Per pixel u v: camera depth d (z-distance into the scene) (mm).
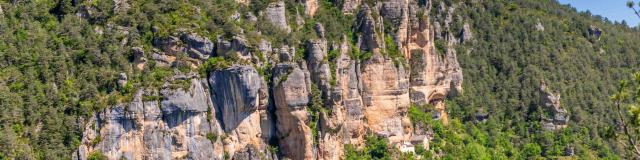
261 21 121188
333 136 119062
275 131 118062
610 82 173375
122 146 101438
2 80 96875
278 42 118250
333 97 118750
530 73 162000
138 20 110500
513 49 171625
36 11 110375
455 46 162000
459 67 154000
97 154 98875
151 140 102938
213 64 109062
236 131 112188
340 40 126625
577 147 146250
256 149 113188
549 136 149125
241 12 122312
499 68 166625
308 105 117000
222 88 109625
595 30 191875
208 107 108875
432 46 144875
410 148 132125
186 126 106062
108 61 105062
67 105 99938
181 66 107625
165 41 107750
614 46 191000
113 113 100688
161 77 105125
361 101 126625
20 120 94938
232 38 110812
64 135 98188
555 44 177750
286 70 114312
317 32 126375
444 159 134125
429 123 139500
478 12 175875
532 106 156250
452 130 145125
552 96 153875
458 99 153875
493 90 162125
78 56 104875
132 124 102000
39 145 95500
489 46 170000
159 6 113312
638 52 191250
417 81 140625
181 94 104125
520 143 149500
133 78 104625
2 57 99375
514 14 182250
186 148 105875
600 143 148000
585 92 163750
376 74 128625
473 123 152250
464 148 139375
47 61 101812
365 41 130875
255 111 114125
